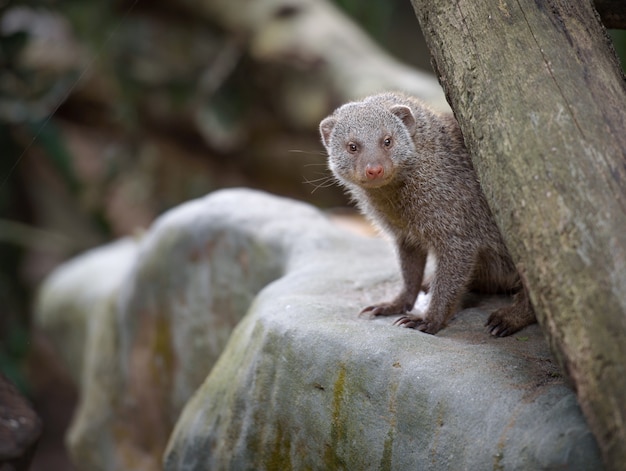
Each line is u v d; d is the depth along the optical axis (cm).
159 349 887
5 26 1402
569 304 413
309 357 564
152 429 912
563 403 440
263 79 1598
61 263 1731
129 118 1617
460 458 462
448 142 632
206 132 1631
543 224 438
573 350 407
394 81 1473
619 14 605
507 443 442
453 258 613
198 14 1617
